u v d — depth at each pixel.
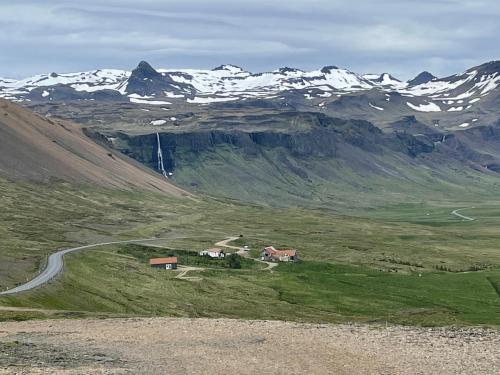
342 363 74.50
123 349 77.75
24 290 149.50
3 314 103.88
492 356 78.88
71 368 66.00
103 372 64.75
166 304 174.00
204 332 90.38
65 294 158.50
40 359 69.81
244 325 97.44
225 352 77.94
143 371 66.69
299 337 88.44
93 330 90.50
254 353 77.94
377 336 90.69
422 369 72.56
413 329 98.50
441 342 86.75
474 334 93.69
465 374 70.81
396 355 78.75
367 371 71.44
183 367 69.75
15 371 63.09
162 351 77.31
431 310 171.50
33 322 97.50
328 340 86.81
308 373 69.88
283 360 75.00
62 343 80.31
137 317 106.50
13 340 81.44
